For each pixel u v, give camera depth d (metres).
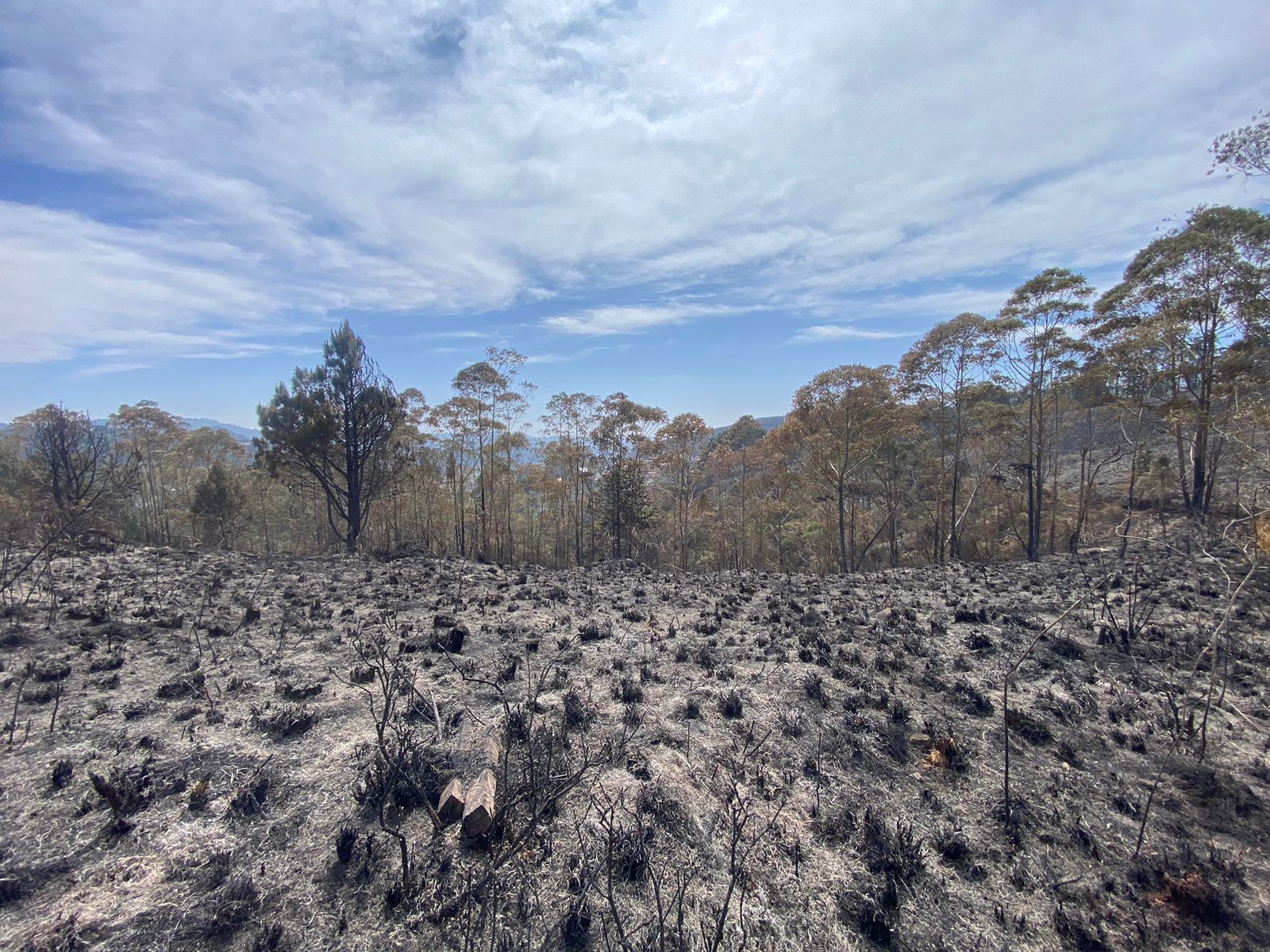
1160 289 23.48
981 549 35.06
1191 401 21.53
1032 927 3.04
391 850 3.31
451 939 2.78
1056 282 25.22
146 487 37.94
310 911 2.91
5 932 2.65
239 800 3.63
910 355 30.20
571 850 3.38
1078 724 5.10
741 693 5.60
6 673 5.39
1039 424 26.70
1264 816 3.88
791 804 3.93
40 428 18.48
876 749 4.65
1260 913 3.10
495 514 40.25
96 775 3.42
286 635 6.99
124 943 2.65
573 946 2.76
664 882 3.19
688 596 10.00
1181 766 4.40
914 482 37.97
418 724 4.77
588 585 11.03
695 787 4.02
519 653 6.65
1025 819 3.87
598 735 4.69
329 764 4.13
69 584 8.85
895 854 3.48
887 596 10.07
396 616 8.09
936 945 2.92
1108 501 33.16
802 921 2.99
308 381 22.73
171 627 7.07
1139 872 3.38
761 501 41.09
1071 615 8.38
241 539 42.12
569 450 38.75
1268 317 20.02
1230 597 5.50
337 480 27.00
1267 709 5.29
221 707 4.95
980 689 5.75
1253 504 9.38
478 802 3.42
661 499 46.78
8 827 3.29
